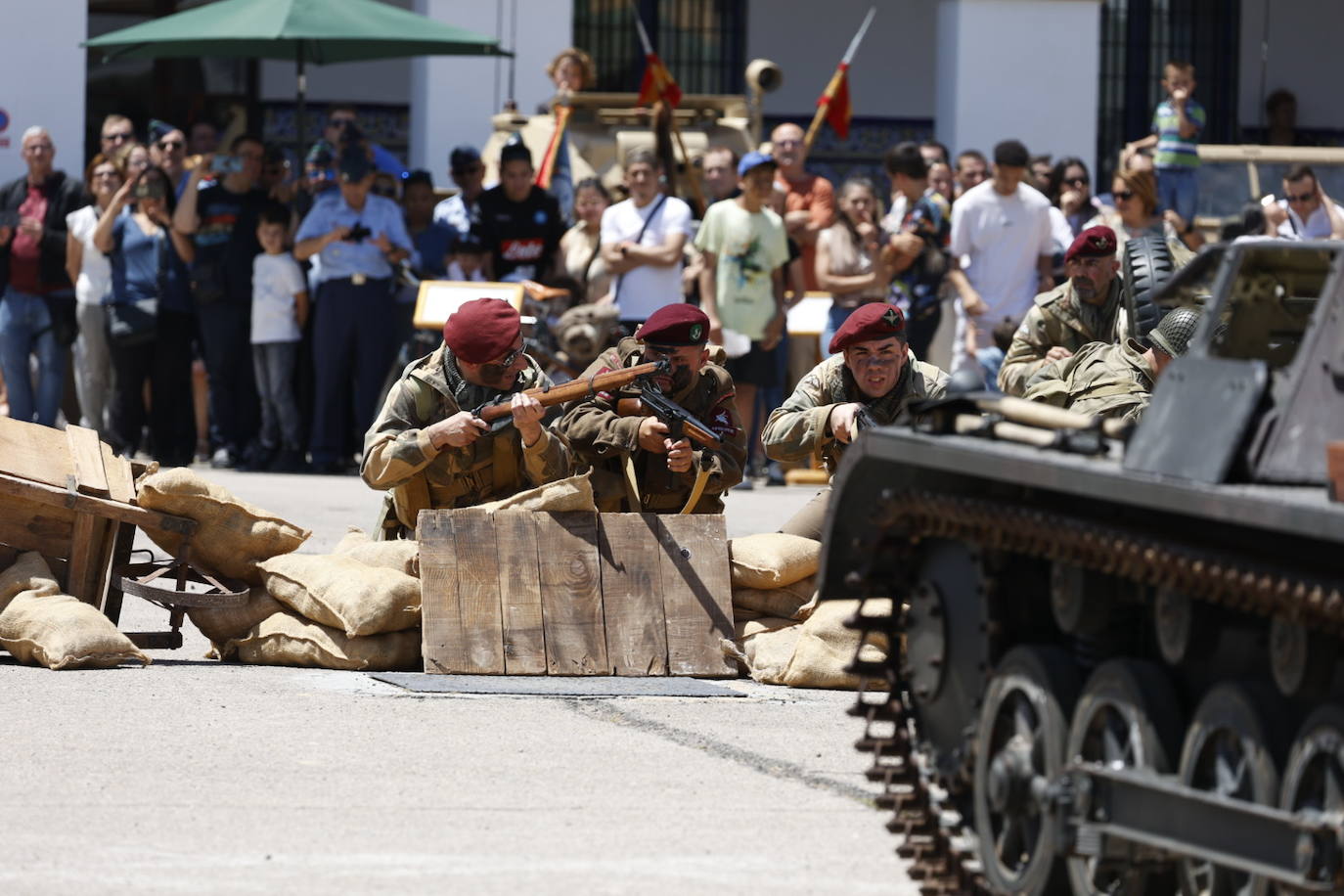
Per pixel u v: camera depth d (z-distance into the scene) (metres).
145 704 22.06
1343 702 12.19
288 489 44.25
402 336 49.59
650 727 21.50
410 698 22.73
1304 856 11.96
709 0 70.94
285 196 52.41
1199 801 12.77
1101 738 13.99
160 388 51.06
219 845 16.28
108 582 25.16
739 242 44.88
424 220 50.91
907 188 47.19
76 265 50.12
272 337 49.34
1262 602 12.27
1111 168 72.06
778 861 16.09
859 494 16.20
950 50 59.53
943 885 15.09
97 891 14.86
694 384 26.23
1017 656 14.65
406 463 25.14
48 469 25.42
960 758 15.52
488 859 15.99
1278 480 12.52
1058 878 14.03
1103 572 14.16
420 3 59.03
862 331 25.36
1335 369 12.80
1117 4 72.62
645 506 26.58
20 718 21.11
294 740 20.38
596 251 45.78
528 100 59.28
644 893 15.08
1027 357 30.42
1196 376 13.08
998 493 15.03
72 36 55.16
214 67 71.44
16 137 55.09
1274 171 55.09
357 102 71.75
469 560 24.72
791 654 24.38
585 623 24.80
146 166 50.03
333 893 14.93
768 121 71.69
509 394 25.64
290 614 25.27
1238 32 72.31
